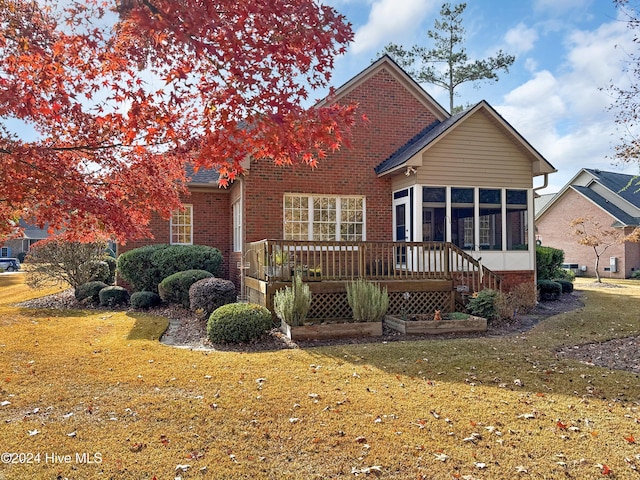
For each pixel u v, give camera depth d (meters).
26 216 3.72
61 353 7.18
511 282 12.25
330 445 3.94
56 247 13.58
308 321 9.52
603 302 13.53
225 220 15.15
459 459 3.70
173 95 3.59
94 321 10.20
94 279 14.61
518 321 10.37
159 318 10.67
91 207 3.50
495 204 12.18
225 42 3.01
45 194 3.40
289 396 5.14
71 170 3.60
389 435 4.13
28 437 4.04
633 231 24.09
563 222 30.59
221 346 7.97
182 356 7.02
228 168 3.92
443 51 25.50
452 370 6.27
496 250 12.13
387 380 5.79
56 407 4.79
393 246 10.56
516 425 4.38
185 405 4.84
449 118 13.45
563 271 18.83
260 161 12.23
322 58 3.48
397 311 10.29
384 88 13.49
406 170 11.66
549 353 7.36
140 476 3.41
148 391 5.32
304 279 9.81
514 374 6.12
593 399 5.14
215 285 10.30
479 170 12.05
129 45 3.31
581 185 30.77
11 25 3.11
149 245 13.66
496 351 7.40
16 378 5.80
